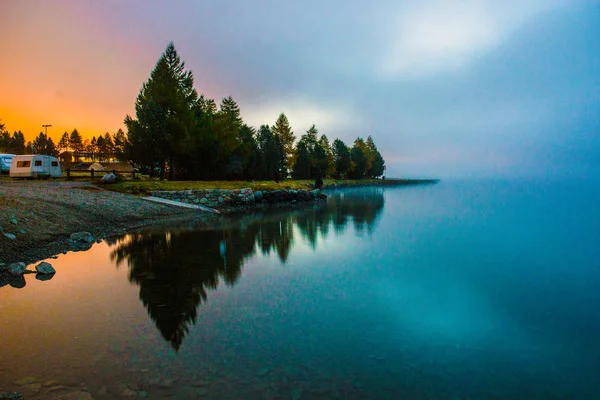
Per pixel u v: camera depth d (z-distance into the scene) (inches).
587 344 233.1
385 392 170.4
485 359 210.4
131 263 419.5
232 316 264.1
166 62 1562.5
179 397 159.8
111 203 826.8
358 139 4313.5
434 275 400.8
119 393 161.5
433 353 215.2
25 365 184.5
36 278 346.0
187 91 1672.0
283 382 174.9
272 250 523.8
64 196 780.0
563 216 979.3
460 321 267.7
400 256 500.7
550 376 193.6
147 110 1315.2
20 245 435.8
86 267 393.1
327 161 3304.6
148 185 1164.5
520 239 659.4
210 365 189.5
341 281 368.8
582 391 179.5
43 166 1301.7
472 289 350.0
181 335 227.8
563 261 484.7
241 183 1519.4
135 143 1327.5
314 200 1700.3
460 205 1288.1
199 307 281.9
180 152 1411.2
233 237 629.9
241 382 173.6
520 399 171.5
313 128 3289.9
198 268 406.0
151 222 776.3
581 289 355.3
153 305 282.0
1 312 259.1
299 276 384.2
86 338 218.8
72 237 528.7
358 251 533.0
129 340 217.8
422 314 279.7
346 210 1222.3
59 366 184.5
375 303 302.7
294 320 259.6
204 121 1628.9
